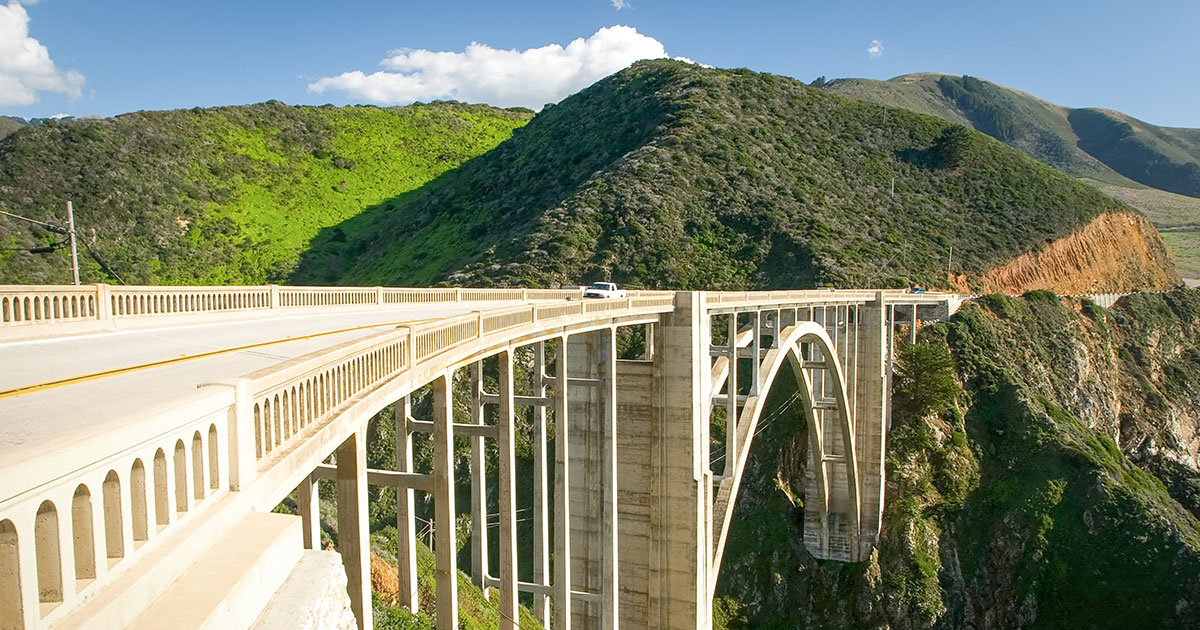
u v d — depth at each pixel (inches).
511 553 629.6
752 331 1155.9
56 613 153.6
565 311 743.7
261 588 213.3
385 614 671.1
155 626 170.7
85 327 560.4
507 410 627.5
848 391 1584.6
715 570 1059.9
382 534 1134.4
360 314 877.8
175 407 205.2
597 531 977.5
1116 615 1444.4
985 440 1871.3
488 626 861.2
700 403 1013.2
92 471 167.2
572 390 974.4
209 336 565.6
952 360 1982.0
